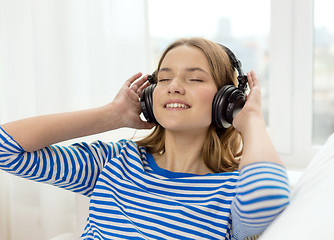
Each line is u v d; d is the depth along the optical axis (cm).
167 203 97
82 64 171
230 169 107
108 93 167
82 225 126
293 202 75
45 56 170
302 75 158
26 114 184
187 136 106
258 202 78
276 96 162
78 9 169
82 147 109
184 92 99
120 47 164
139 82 119
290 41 158
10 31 182
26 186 188
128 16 163
